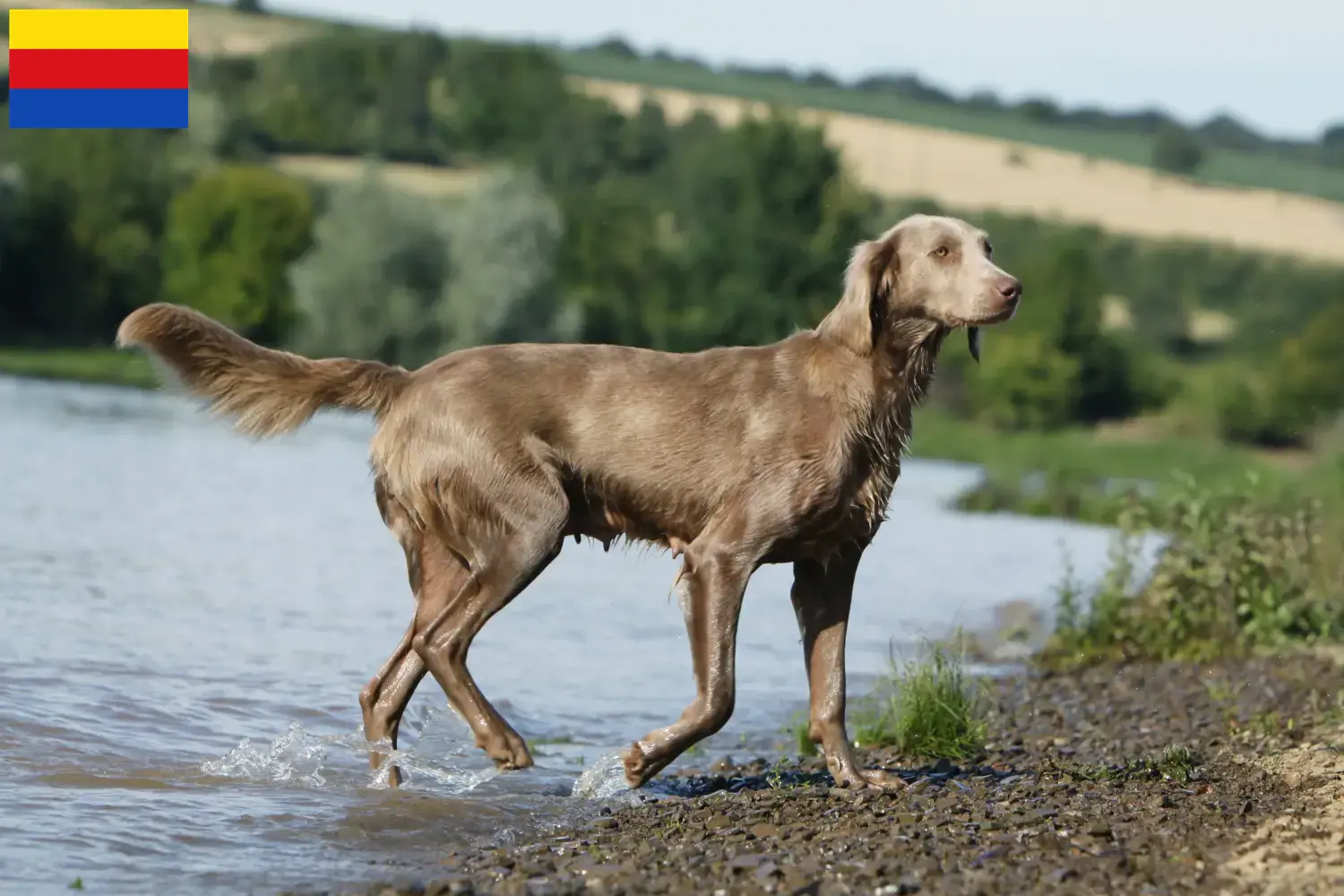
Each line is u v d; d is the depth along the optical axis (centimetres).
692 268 7138
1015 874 661
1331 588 1495
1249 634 1434
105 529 1939
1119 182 10706
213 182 7450
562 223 7138
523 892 651
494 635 1454
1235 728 1039
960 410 6756
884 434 852
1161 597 1472
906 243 849
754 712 1190
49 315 7206
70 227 7256
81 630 1266
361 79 11788
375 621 1430
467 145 11200
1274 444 6116
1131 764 901
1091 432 6481
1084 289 6869
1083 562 2303
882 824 748
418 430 859
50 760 882
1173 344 7738
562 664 1334
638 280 7206
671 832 758
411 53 11869
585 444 855
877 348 852
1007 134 12188
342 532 2086
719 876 668
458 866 714
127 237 7481
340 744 952
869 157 10588
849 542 870
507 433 851
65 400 4531
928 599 1853
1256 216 10025
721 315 7031
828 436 839
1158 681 1285
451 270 6588
